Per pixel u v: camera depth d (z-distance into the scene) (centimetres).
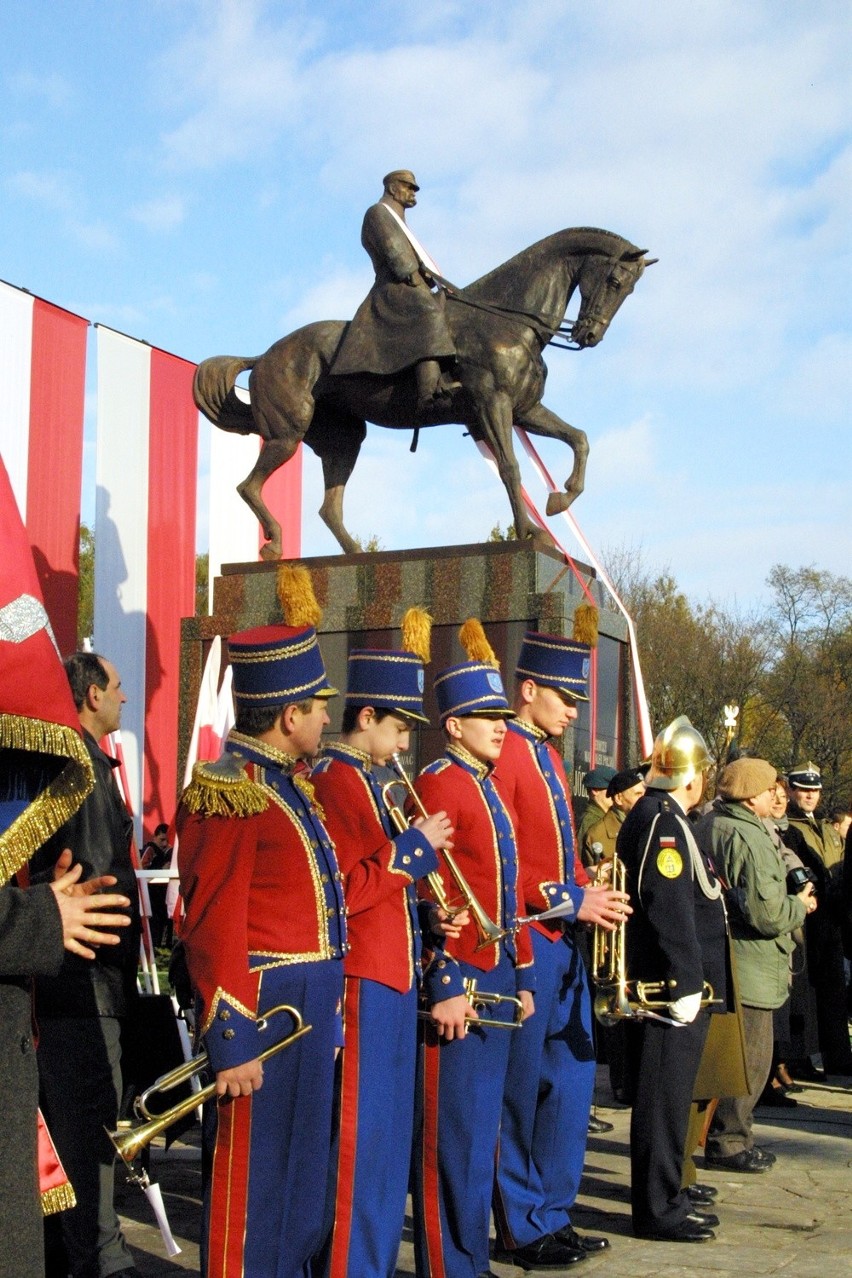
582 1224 622
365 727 490
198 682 1208
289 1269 411
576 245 1143
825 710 3716
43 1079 496
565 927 584
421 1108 512
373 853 463
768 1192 690
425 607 1101
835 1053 1083
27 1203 301
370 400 1168
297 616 446
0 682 306
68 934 308
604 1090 994
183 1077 394
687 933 577
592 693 1099
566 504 1142
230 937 393
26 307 1223
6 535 315
